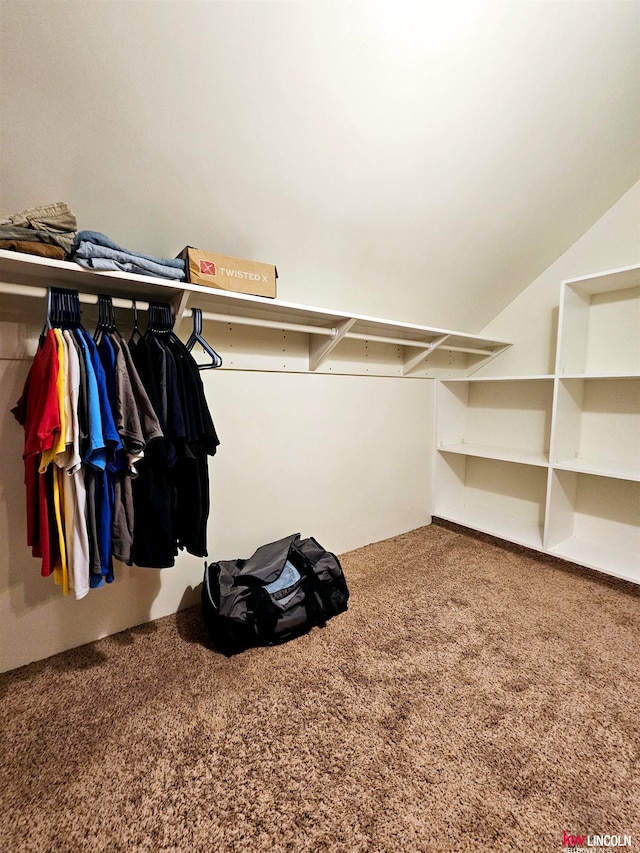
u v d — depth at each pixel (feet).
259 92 3.70
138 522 4.09
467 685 4.21
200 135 3.86
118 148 3.74
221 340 5.80
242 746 3.51
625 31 4.21
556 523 7.09
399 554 7.57
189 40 3.21
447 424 9.18
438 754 3.42
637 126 5.39
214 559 5.98
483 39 3.85
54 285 4.09
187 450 4.13
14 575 4.42
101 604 5.00
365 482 7.83
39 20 2.84
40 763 3.36
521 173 5.50
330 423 7.16
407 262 6.38
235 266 4.63
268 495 6.48
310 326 5.96
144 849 2.75
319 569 5.62
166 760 3.38
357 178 4.80
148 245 4.77
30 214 3.40
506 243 6.75
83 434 3.51
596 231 7.01
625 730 3.63
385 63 3.79
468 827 2.85
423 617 5.47
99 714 3.86
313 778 3.22
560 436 6.82
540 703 3.96
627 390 6.79
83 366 3.55
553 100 4.67
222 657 4.66
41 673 4.42
